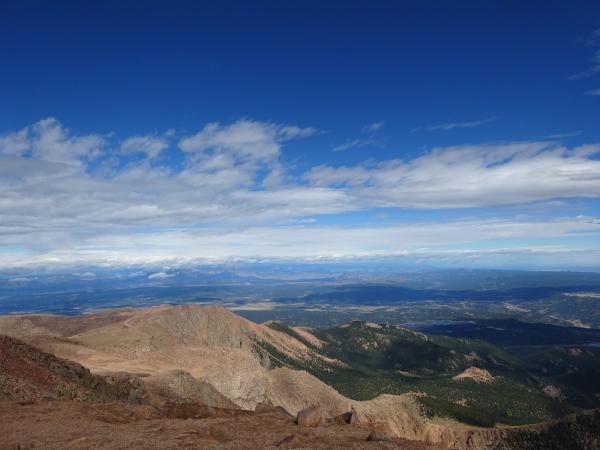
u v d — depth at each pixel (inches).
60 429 1342.3
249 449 1197.7
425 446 1336.1
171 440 1240.2
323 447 1253.7
